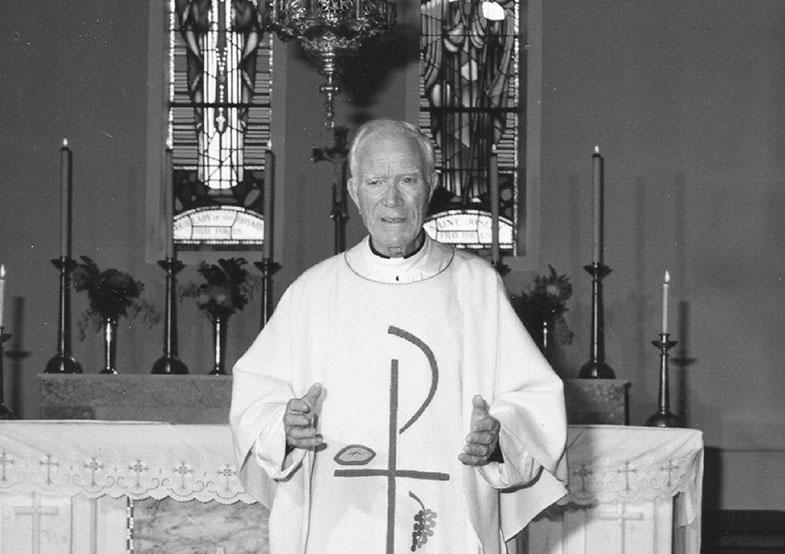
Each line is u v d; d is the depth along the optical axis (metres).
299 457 4.43
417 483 4.39
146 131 11.05
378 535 4.35
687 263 10.77
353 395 4.47
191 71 11.25
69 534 5.70
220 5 11.31
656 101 10.98
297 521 4.56
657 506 5.68
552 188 10.94
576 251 10.86
